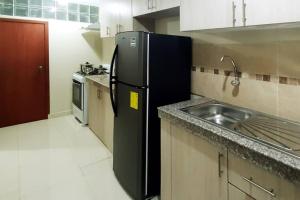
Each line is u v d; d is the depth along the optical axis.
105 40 4.82
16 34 4.02
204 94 2.27
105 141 3.29
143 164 2.03
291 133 1.34
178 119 1.60
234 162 1.24
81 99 4.08
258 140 1.20
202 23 1.70
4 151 3.09
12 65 4.05
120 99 2.24
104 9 3.54
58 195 2.20
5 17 3.87
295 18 1.18
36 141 3.45
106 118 3.17
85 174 2.57
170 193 1.79
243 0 1.41
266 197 1.10
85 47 4.82
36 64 4.30
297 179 0.94
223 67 2.07
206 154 1.41
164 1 2.19
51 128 4.02
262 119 1.63
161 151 1.84
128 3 2.82
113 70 2.34
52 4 4.32
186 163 1.59
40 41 4.29
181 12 1.90
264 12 1.31
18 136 3.63
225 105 1.99
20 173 2.56
